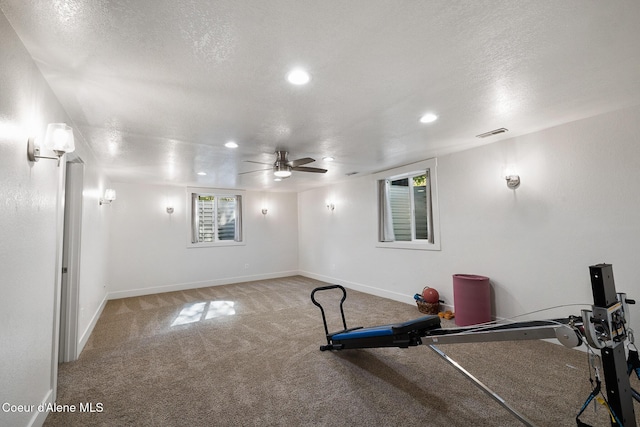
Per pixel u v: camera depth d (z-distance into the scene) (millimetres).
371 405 2168
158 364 2869
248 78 1971
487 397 2246
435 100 2389
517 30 1536
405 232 5730
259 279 7457
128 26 1432
